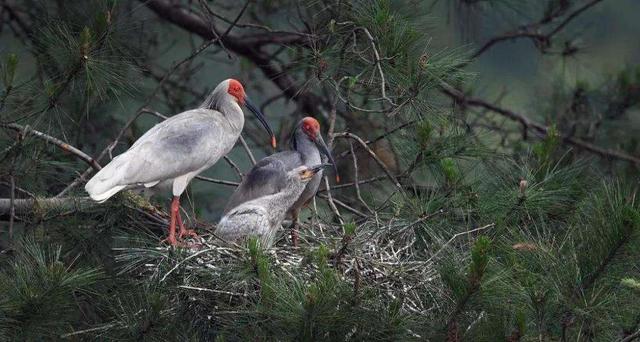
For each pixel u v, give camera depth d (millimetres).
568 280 9766
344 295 10102
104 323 11453
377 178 13609
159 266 11336
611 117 17984
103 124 15836
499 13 16953
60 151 13609
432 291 11156
